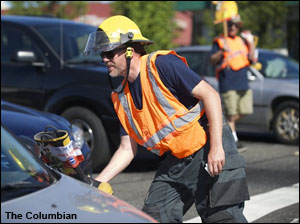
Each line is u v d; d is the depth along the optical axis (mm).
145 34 25500
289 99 17688
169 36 25891
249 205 10859
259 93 17969
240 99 16391
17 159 5422
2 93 14891
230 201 6754
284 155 16031
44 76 14453
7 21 15328
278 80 18000
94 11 39812
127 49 6699
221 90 16328
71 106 14133
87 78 13953
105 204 4828
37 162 5555
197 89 6547
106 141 13656
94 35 6738
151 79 6656
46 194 4887
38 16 16422
